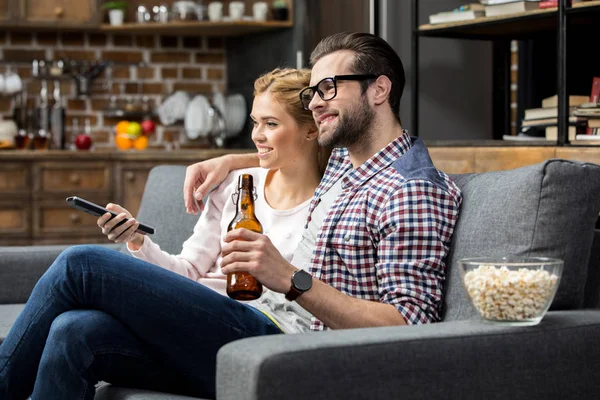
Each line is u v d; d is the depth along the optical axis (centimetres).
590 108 332
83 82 613
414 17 407
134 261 197
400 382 159
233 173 251
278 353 150
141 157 554
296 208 231
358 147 212
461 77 476
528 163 330
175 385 206
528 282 168
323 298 184
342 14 496
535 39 432
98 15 588
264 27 570
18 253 303
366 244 199
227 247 185
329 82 208
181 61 636
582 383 177
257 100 235
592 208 191
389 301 190
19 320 199
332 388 154
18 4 575
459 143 362
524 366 170
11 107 607
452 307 192
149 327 194
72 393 190
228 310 199
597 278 202
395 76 212
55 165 547
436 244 193
